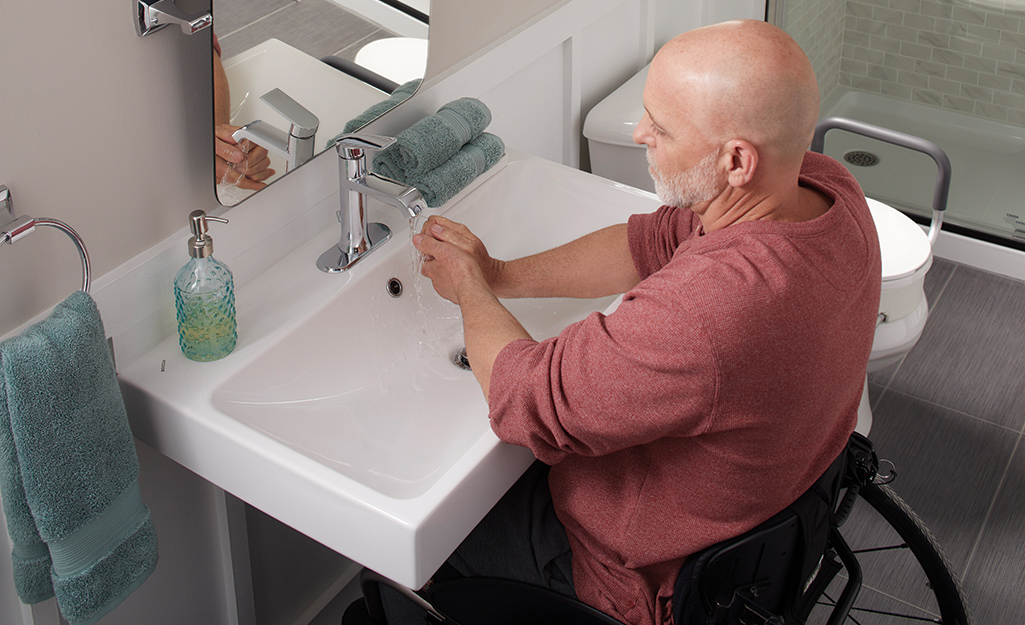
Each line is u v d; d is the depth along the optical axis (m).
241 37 1.17
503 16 1.80
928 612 1.89
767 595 1.27
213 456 1.21
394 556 1.11
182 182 1.26
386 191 1.33
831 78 2.95
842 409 1.18
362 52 1.39
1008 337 2.54
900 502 1.62
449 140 1.52
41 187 1.08
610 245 1.45
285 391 1.31
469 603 1.40
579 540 1.30
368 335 1.44
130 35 1.11
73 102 1.07
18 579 1.17
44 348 1.03
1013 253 2.76
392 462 1.30
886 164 2.98
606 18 2.22
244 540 1.63
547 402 1.08
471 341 1.23
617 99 2.22
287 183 1.42
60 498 1.10
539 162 1.72
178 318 1.25
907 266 1.98
